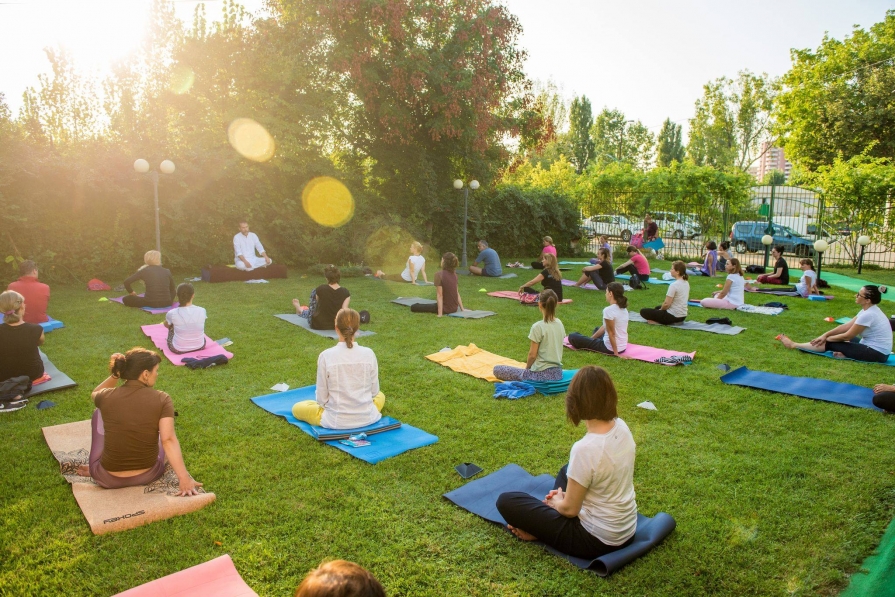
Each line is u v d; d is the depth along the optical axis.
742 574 2.96
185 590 2.73
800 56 28.17
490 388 5.95
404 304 10.42
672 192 20.30
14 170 10.99
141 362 3.58
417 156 16.66
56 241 11.88
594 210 21.73
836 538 3.29
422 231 17.19
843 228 17.36
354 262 15.22
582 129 48.19
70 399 5.34
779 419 5.13
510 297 11.52
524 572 2.97
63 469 3.92
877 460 4.32
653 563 3.03
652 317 9.23
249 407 5.26
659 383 6.14
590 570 2.97
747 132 40.75
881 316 7.02
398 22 14.77
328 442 4.52
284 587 2.82
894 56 26.09
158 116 14.05
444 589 2.84
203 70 14.33
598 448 2.85
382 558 3.07
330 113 15.34
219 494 3.71
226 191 14.11
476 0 15.76
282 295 11.10
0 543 3.14
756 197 20.41
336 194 15.50
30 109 13.41
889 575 2.94
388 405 5.41
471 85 15.32
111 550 3.10
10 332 5.31
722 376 6.26
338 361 4.65
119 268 12.74
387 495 3.74
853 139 25.28
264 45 14.41
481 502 3.62
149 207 12.84
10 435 4.55
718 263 15.73
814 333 8.57
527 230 20.09
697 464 4.24
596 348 7.40
